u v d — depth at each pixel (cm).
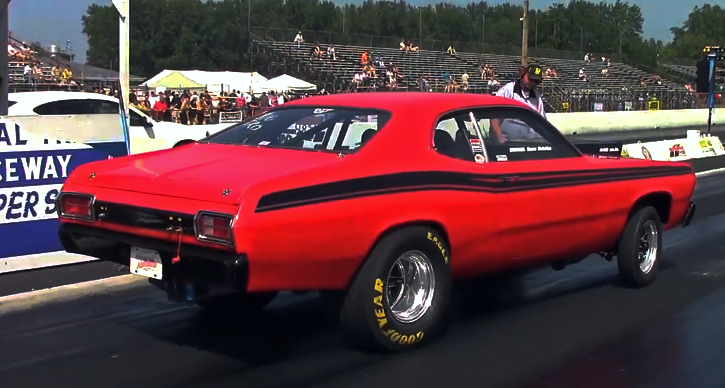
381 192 411
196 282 379
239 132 486
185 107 2514
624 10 9344
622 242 587
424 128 452
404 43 4494
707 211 1045
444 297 452
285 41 4109
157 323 501
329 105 483
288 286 384
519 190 482
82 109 1181
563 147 539
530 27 7525
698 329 499
